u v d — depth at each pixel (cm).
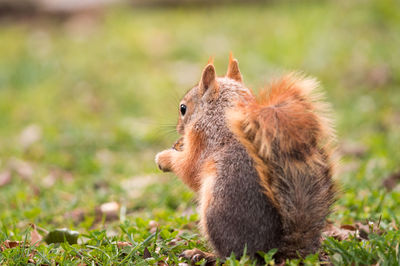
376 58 1906
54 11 2752
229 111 642
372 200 865
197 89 727
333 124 620
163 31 2445
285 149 581
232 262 574
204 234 631
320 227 595
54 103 1808
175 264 662
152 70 2075
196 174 671
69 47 2353
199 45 2267
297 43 2142
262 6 2769
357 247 644
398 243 627
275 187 583
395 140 1267
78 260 660
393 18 2220
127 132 1507
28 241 767
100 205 1010
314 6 2622
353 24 2238
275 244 593
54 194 1074
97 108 1745
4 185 1176
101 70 2067
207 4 2791
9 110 1747
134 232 774
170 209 966
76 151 1398
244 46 2222
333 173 614
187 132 696
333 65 1912
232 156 618
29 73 2059
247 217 591
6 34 2603
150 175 1192
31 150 1407
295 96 610
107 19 2628
